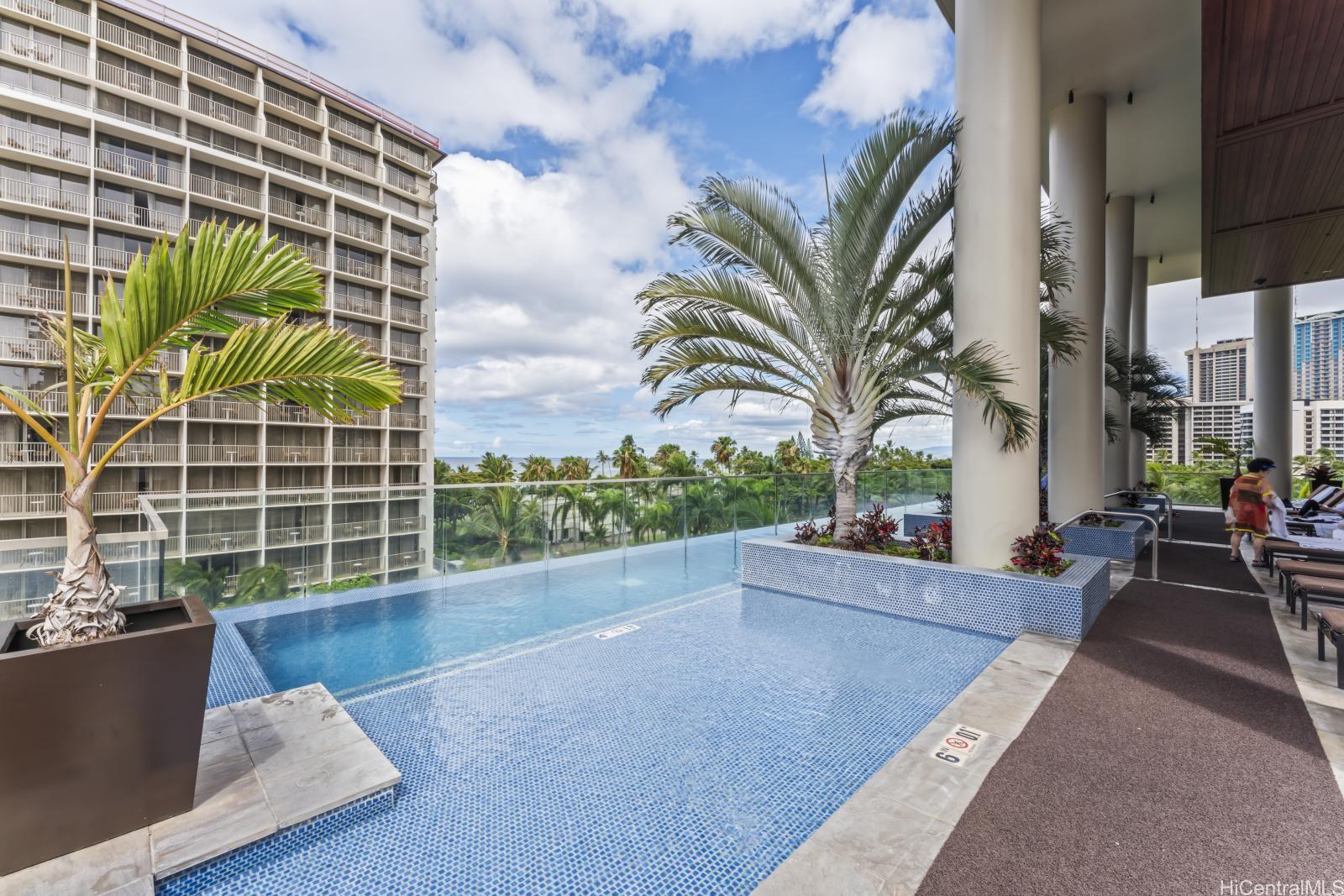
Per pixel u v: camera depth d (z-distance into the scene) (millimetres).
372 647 4199
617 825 2092
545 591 5844
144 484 27047
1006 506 4746
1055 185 8523
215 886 1770
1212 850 1801
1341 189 6875
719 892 1771
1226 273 10508
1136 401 11312
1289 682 3201
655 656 3941
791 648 4098
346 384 2342
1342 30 4168
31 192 25016
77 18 26703
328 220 34500
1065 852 1793
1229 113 5277
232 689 3096
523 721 2951
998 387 4738
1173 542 8367
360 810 2084
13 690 1603
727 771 2469
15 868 1623
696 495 7852
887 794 2133
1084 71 7855
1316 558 5562
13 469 24094
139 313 1938
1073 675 3316
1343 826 1920
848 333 5492
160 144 28328
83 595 1828
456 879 1819
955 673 3617
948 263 5285
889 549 5504
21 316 24484
